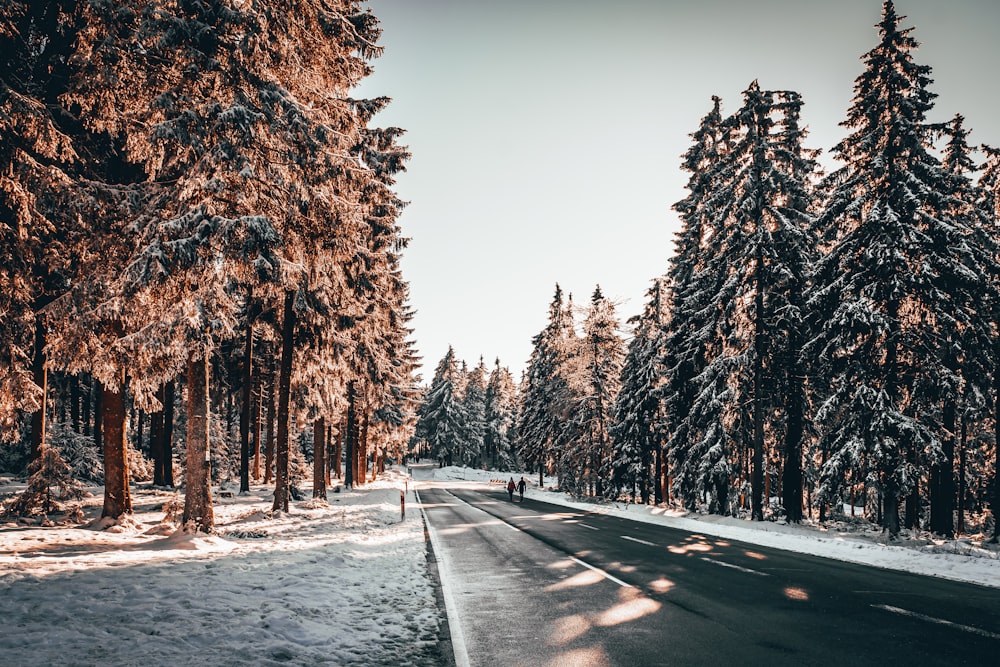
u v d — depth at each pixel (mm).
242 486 28875
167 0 12055
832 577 10445
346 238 15742
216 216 12062
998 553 16094
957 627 7035
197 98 12891
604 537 16859
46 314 13297
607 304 41156
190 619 6473
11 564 8453
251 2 12469
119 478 14586
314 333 21125
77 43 13312
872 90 20500
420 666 5652
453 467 93938
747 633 6777
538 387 60406
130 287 11672
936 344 19875
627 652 6094
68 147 12312
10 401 14492
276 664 5422
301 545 12789
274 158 13273
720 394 24594
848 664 5703
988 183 24562
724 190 24938
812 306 21656
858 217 20797
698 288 28750
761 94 24094
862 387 19359
